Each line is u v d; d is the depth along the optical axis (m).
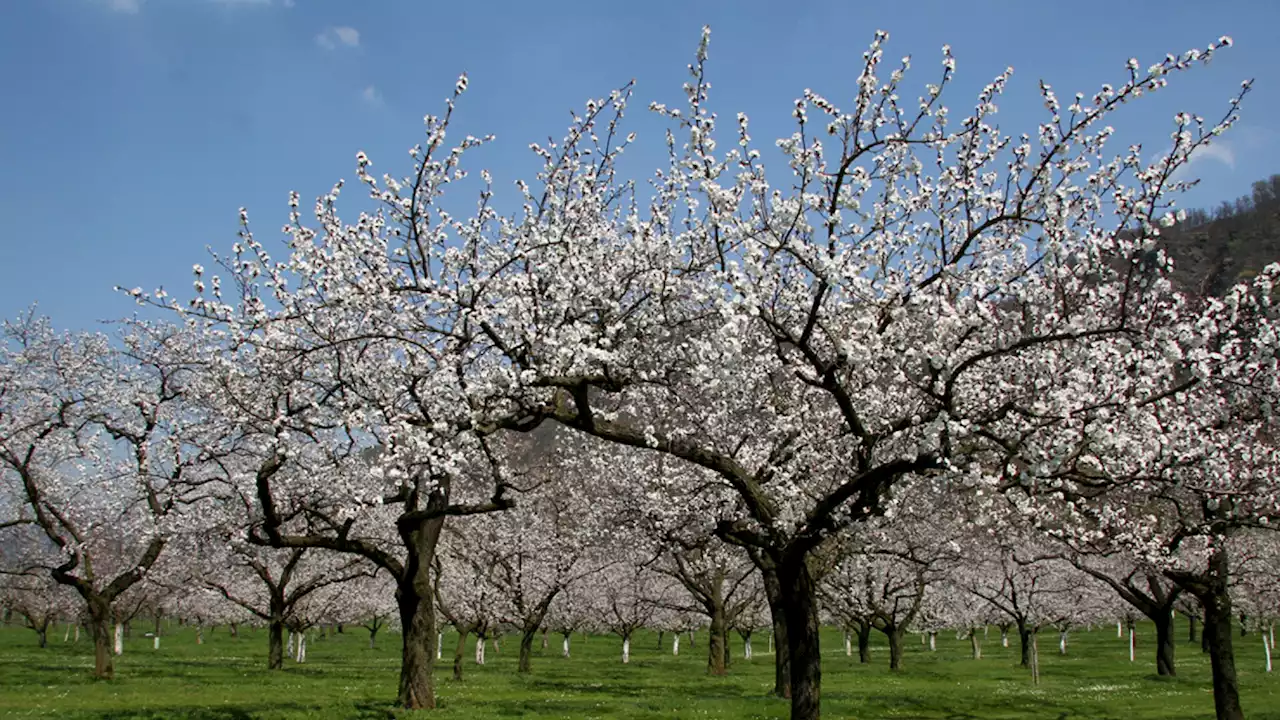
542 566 36.97
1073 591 44.31
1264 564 29.30
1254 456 15.69
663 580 48.91
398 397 17.48
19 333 27.50
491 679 32.69
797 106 12.23
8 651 48.53
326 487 21.36
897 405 16.72
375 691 27.20
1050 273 12.56
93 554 30.27
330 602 44.97
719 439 19.59
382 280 15.78
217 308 15.31
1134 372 13.13
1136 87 11.52
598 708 22.84
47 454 29.06
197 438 25.48
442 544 38.31
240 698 24.64
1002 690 30.03
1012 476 12.98
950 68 12.71
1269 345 12.25
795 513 16.41
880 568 37.91
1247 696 27.08
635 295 16.31
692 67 12.92
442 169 16.02
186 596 52.09
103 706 22.38
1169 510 19.70
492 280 15.09
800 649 14.77
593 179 16.91
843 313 13.76
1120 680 33.84
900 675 36.50
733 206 12.20
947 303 12.33
